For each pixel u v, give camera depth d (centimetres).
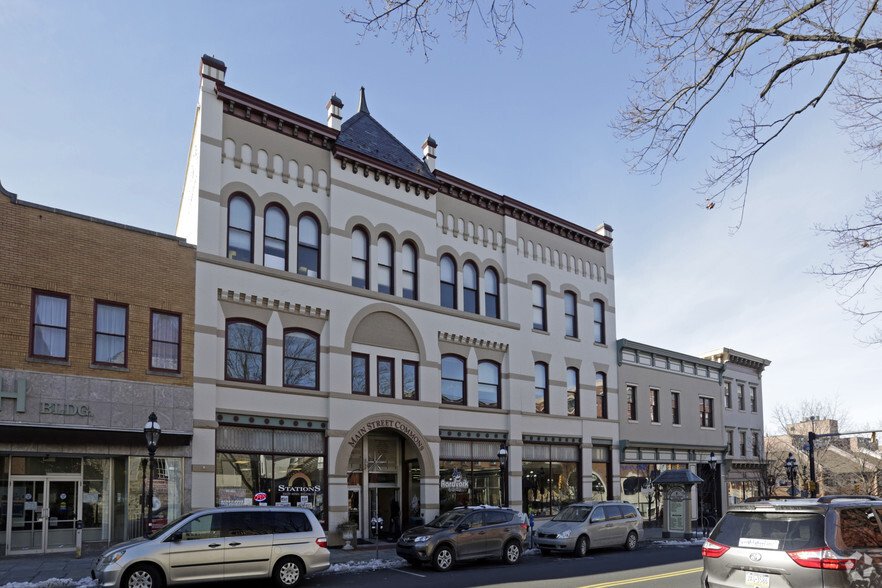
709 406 4256
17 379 1786
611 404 3497
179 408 2027
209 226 2189
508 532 2094
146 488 1958
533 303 3222
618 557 2256
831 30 751
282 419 2248
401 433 2591
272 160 2384
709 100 815
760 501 955
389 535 2589
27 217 1862
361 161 2600
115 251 1995
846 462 6128
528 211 3222
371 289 2570
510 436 2942
